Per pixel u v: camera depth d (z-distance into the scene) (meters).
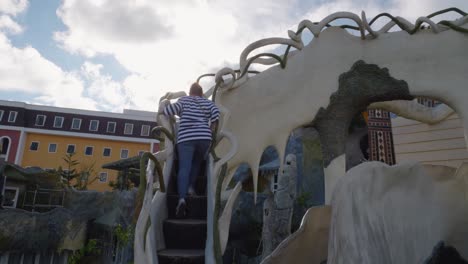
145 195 3.21
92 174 41.91
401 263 3.39
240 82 6.42
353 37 6.27
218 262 3.12
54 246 17.61
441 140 9.02
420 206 3.80
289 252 4.37
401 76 5.91
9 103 41.81
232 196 3.71
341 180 3.30
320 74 6.23
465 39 5.80
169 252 3.38
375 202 3.40
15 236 15.90
